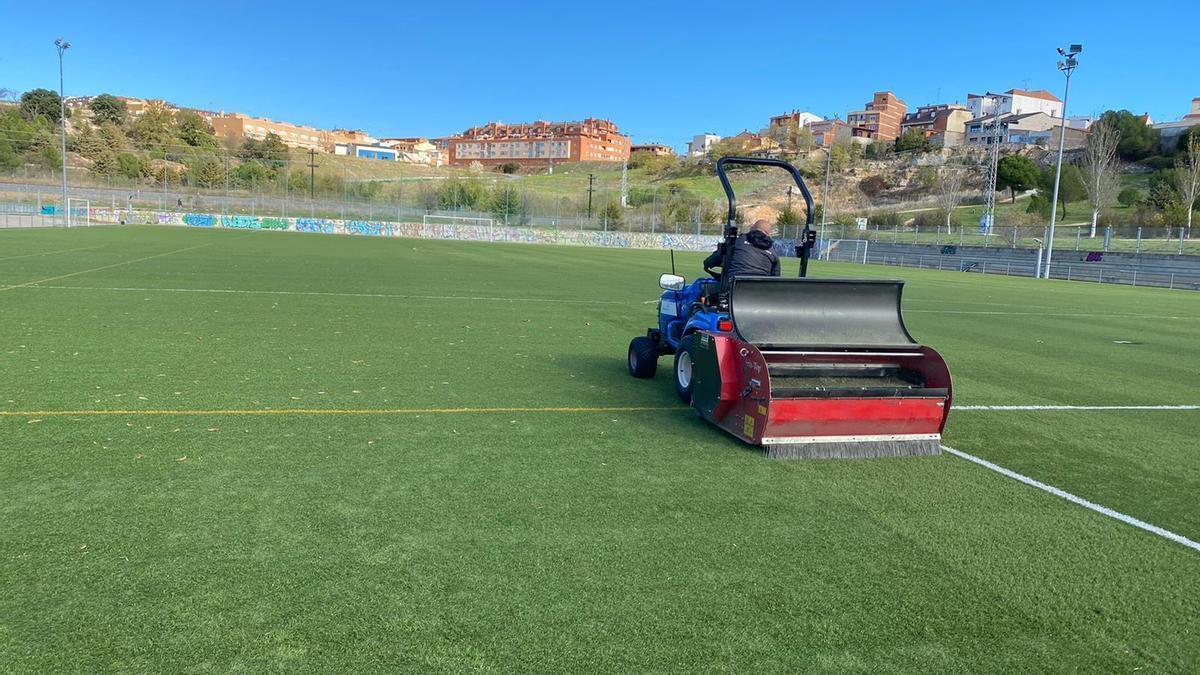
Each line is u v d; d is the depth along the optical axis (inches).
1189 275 1305.4
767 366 199.5
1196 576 138.6
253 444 192.9
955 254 1855.3
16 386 243.8
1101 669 107.8
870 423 204.7
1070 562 142.6
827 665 105.0
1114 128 3078.2
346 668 99.0
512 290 674.2
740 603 121.2
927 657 108.4
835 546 145.3
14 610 110.1
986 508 169.9
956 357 399.9
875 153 3969.0
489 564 130.6
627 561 134.4
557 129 6048.2
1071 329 555.5
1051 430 247.0
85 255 845.2
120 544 132.5
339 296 556.1
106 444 188.1
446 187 2869.1
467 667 100.4
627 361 338.6
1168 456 220.2
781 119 5039.4
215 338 351.9
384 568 127.4
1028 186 2989.7
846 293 225.6
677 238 2383.1
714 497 169.0
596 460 191.9
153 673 96.7
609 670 101.1
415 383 273.9
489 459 189.0
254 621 109.5
